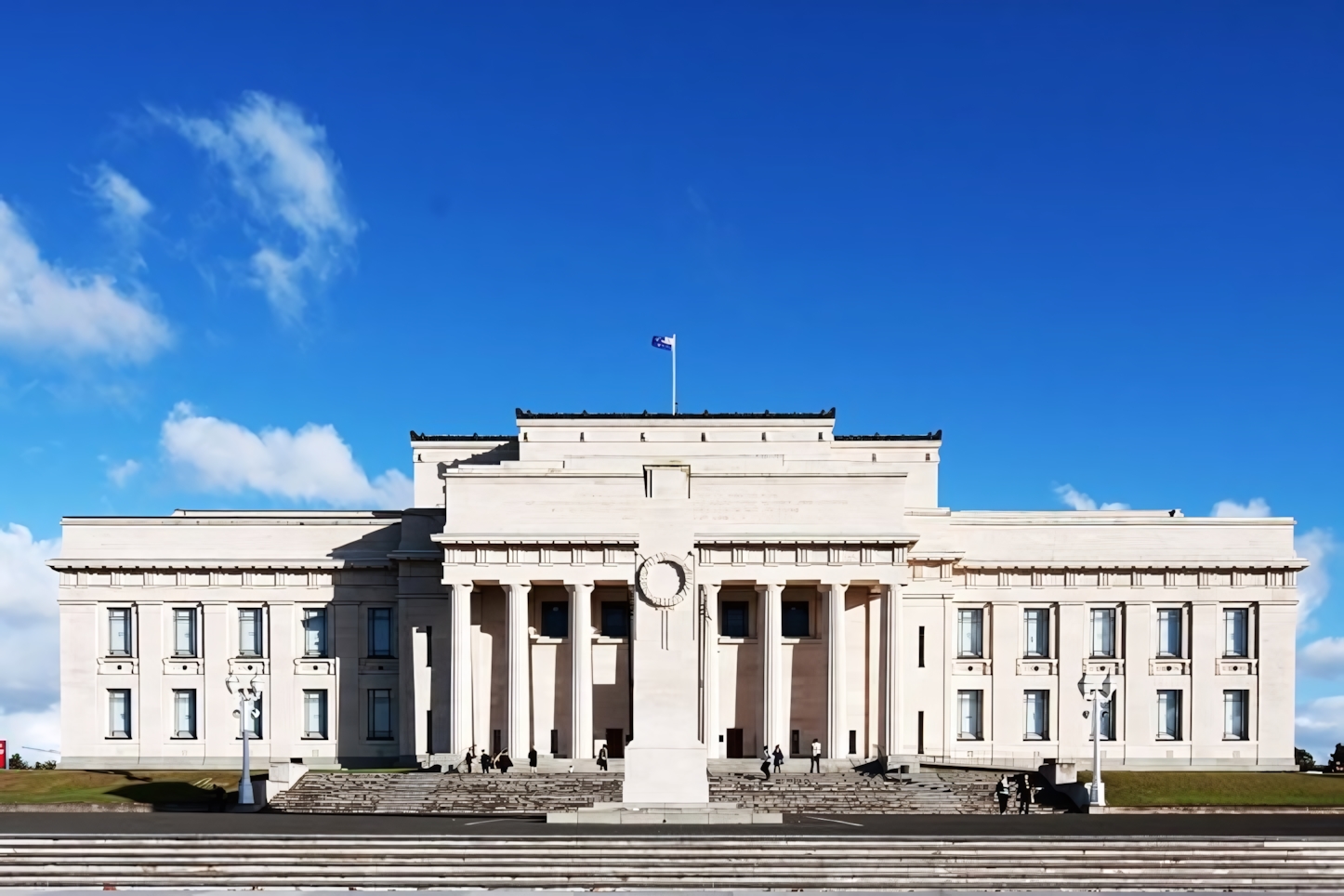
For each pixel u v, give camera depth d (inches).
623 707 4424.2
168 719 4613.7
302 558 4640.8
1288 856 2233.0
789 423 4726.9
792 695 4453.7
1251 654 4618.6
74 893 2113.7
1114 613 4630.9
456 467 4399.6
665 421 4722.0
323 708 4621.1
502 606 4503.0
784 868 2192.4
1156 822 2827.3
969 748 4566.9
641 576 2768.2
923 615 4559.5
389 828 2554.1
